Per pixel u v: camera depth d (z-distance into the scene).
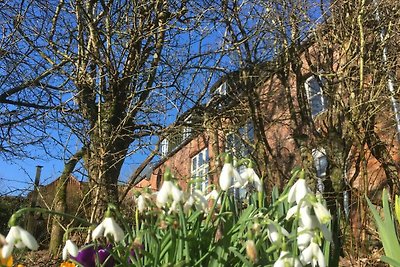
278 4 8.77
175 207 1.63
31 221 7.40
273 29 8.77
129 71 8.27
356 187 7.96
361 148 7.62
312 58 9.80
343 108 8.05
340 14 8.34
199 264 1.69
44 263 5.78
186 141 8.47
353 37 8.12
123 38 8.39
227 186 1.72
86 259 1.96
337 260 2.11
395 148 8.38
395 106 8.09
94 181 6.43
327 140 8.07
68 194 8.05
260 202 1.85
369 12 8.14
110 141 7.05
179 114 8.07
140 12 8.60
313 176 7.91
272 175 8.16
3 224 7.64
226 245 1.69
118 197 7.07
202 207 1.74
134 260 1.70
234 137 8.78
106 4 8.41
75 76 8.29
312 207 1.54
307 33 8.77
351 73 8.14
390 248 2.31
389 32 8.02
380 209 6.64
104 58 8.30
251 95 8.78
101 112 7.89
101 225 1.59
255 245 1.52
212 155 8.57
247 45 8.83
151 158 7.48
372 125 7.96
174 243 1.63
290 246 1.74
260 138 8.58
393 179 7.76
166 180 1.59
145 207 1.73
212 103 8.76
